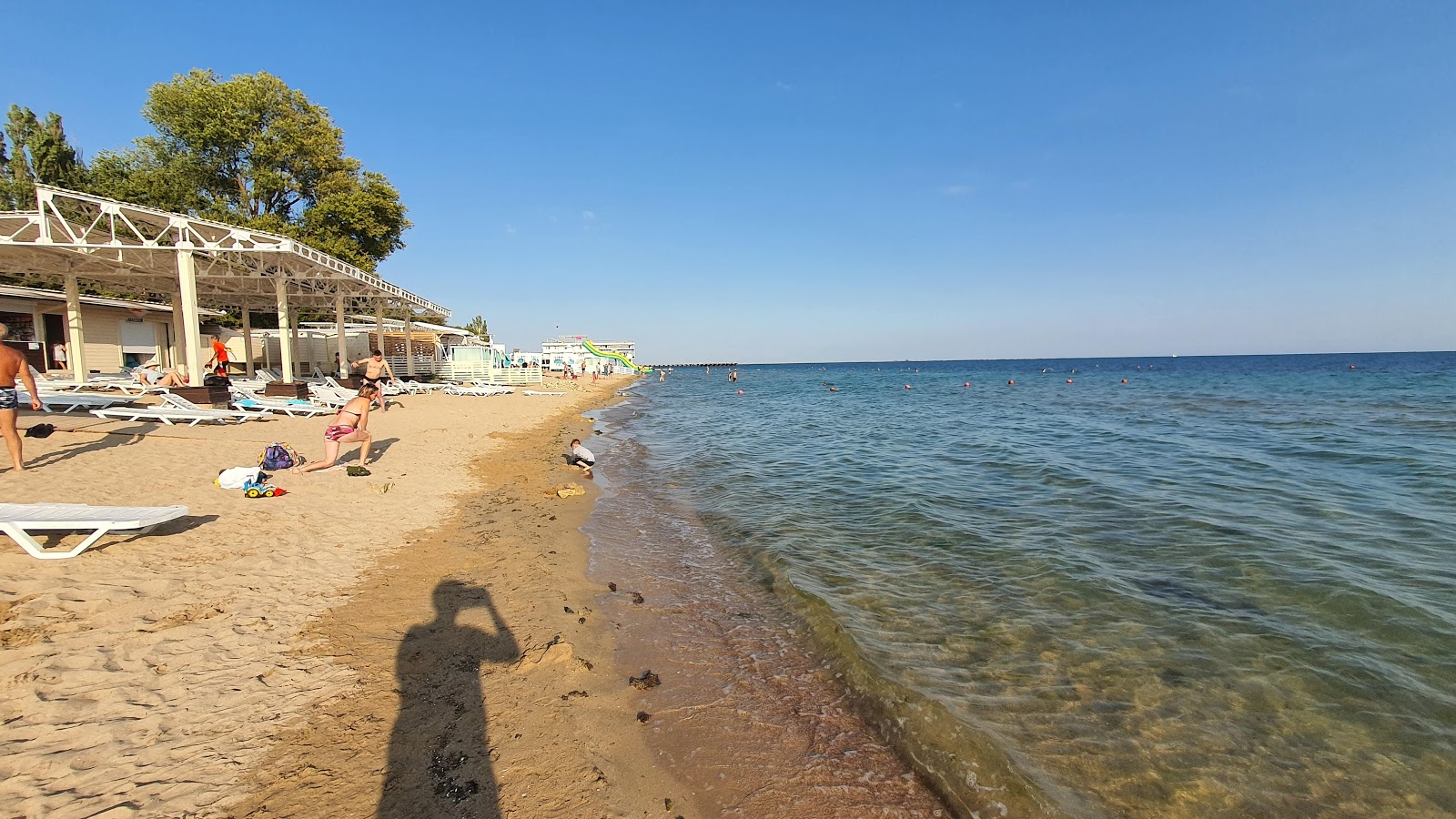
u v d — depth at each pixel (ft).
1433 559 22.26
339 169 96.02
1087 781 11.18
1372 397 104.58
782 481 38.09
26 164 91.09
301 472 30.55
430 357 127.75
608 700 13.24
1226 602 18.79
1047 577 20.94
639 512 30.53
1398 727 12.58
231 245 54.85
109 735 10.09
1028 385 171.12
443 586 18.31
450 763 10.45
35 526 16.29
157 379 60.08
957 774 11.34
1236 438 56.49
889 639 16.55
